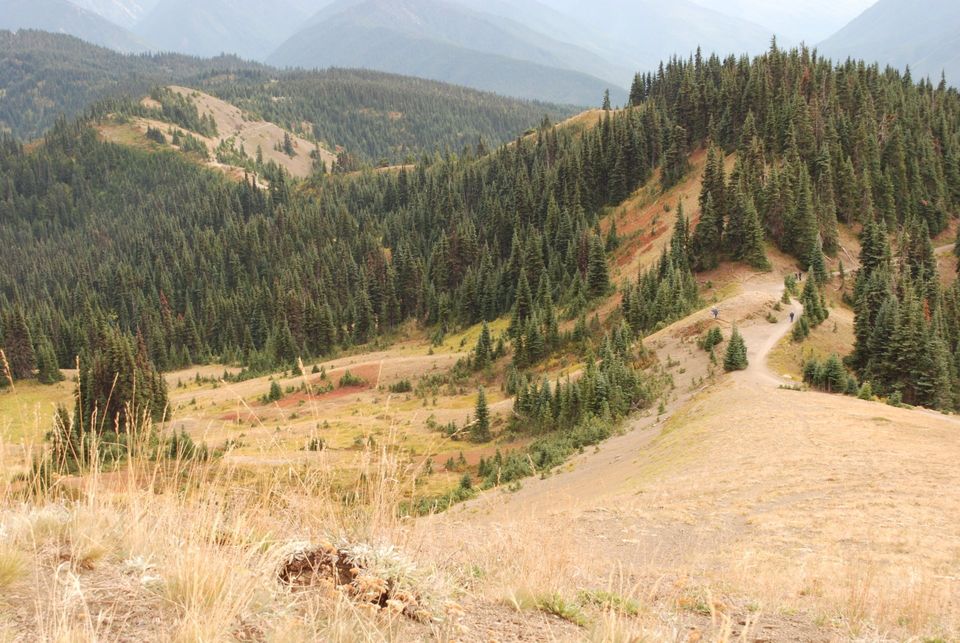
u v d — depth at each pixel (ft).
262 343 473.67
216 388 326.85
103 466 13.99
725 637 14.58
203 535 13.14
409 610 13.70
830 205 333.21
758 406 139.54
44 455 13.52
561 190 491.72
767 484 79.71
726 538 54.13
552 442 183.73
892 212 372.58
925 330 194.49
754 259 310.65
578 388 205.36
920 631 23.24
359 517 15.39
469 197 631.97
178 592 11.53
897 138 407.44
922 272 300.40
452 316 441.27
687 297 298.15
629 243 408.46
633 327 292.40
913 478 73.82
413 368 322.96
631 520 60.70
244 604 11.69
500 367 314.55
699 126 465.47
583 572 22.70
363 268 522.47
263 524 14.67
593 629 14.92
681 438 130.72
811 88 465.47
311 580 13.88
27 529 12.87
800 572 36.86
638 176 467.11
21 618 10.21
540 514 24.56
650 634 14.60
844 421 117.70
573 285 370.94
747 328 231.09
